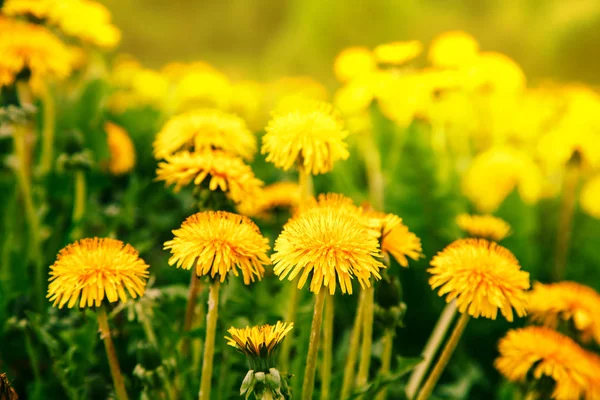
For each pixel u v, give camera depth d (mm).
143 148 1102
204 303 600
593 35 3502
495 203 913
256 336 498
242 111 1410
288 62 4871
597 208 1022
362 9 4781
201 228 522
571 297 628
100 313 542
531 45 3893
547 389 587
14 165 771
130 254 534
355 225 513
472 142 1156
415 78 859
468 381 728
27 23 722
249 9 7684
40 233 753
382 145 1011
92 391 602
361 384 573
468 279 531
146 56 6371
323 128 573
